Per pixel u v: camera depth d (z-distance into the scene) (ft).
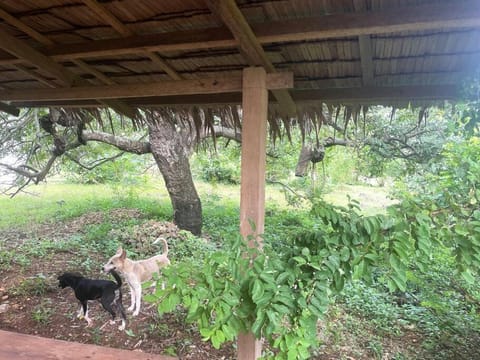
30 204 29.81
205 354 10.04
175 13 6.76
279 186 33.45
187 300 5.61
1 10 6.93
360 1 5.98
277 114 11.02
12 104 13.20
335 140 23.52
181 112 11.94
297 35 6.43
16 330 10.83
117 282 11.38
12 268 15.47
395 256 6.01
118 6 6.57
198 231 21.02
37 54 8.20
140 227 19.61
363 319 12.68
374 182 30.48
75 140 21.08
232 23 5.92
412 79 8.93
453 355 10.65
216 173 35.76
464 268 6.31
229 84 8.07
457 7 5.63
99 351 4.45
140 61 8.95
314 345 6.14
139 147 21.49
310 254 6.54
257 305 5.66
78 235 20.75
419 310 13.25
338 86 9.75
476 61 7.80
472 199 7.39
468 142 11.90
